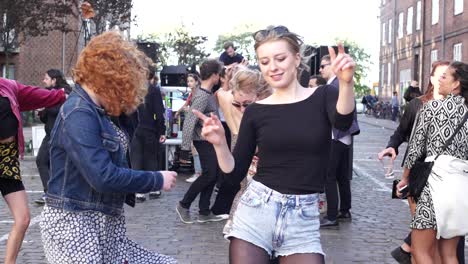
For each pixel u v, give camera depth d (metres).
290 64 3.37
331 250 6.74
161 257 3.56
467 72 4.59
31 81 35.91
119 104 3.26
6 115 4.68
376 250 6.78
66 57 35.75
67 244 3.21
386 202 9.89
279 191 3.33
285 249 3.35
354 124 7.66
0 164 4.83
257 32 3.46
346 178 8.21
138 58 3.32
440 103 4.57
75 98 3.22
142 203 9.44
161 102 9.23
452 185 4.44
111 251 3.38
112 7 24.86
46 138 8.46
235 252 3.35
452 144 4.50
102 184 3.08
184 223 8.00
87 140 3.10
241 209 3.42
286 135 3.31
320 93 3.38
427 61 42.91
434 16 41.16
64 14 26.62
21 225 4.91
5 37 28.77
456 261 4.73
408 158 4.69
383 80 58.59
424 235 4.57
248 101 5.16
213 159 7.81
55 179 3.26
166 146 12.11
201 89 7.74
